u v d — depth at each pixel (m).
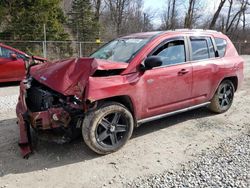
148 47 4.68
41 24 19.31
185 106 5.31
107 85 4.05
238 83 6.39
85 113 4.03
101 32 30.69
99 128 4.16
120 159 4.14
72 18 28.08
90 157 4.19
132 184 3.49
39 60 5.61
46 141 4.66
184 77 5.08
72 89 3.95
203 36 5.70
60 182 3.55
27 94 4.31
